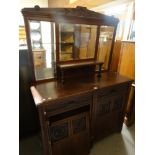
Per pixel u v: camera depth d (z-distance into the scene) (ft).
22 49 4.42
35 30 4.06
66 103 3.90
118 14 6.99
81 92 3.96
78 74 5.38
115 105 5.30
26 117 5.32
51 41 4.45
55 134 4.02
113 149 5.27
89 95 4.27
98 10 7.61
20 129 5.35
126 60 6.29
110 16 5.07
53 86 4.40
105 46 5.72
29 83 4.87
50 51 4.59
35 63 4.46
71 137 4.33
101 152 5.13
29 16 3.78
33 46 4.21
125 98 5.47
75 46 4.99
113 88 4.86
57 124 3.95
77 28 4.73
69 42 4.79
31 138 5.64
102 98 4.73
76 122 4.33
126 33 6.75
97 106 4.73
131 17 6.36
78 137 4.48
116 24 5.41
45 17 4.00
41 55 4.47
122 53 6.48
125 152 5.14
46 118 3.69
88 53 5.42
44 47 4.42
